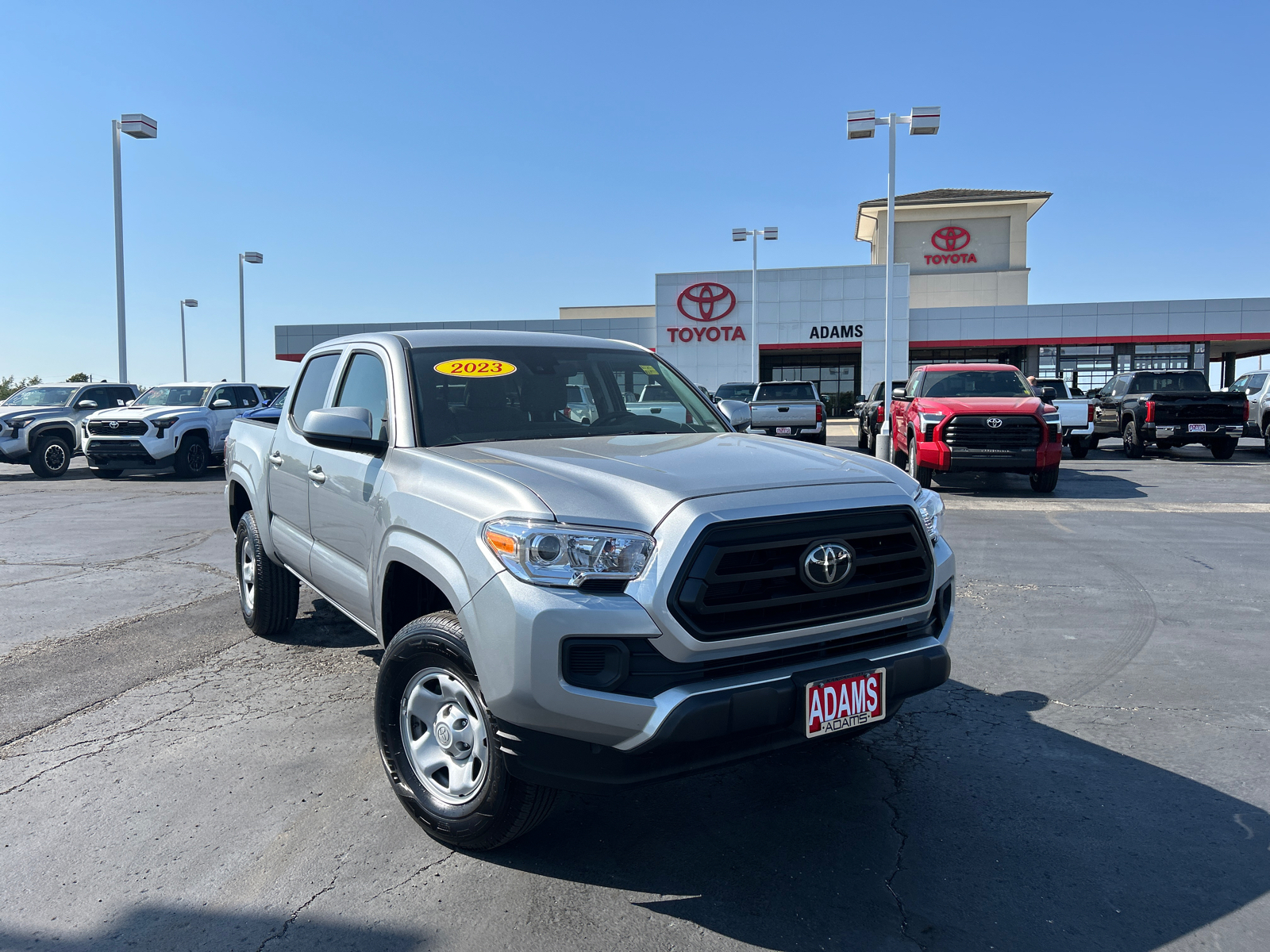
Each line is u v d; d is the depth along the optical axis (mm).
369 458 3596
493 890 2764
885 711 2842
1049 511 11180
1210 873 2855
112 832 3115
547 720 2529
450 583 2762
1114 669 4926
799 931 2555
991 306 39750
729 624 2574
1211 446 18609
